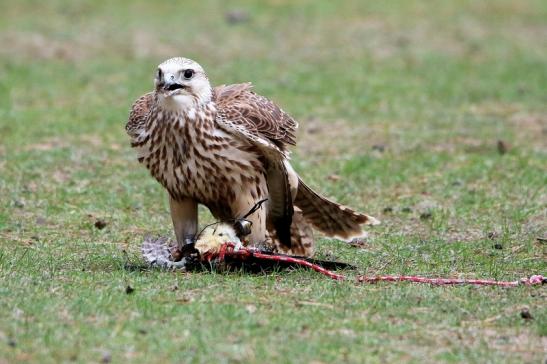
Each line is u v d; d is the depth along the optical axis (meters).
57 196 15.37
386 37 30.56
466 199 15.48
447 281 11.30
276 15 33.28
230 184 11.81
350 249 13.18
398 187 16.30
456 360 8.96
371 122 20.92
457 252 12.91
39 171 16.70
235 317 9.77
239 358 8.78
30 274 11.28
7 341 8.99
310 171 17.20
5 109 21.25
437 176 16.83
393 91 23.83
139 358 8.76
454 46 29.53
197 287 10.84
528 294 10.91
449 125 20.66
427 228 14.19
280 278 11.34
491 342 9.47
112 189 15.88
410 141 19.30
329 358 8.90
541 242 13.43
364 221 12.83
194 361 8.70
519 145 18.98
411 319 9.99
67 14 32.53
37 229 13.86
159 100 11.48
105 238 13.54
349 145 19.06
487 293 10.95
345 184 16.42
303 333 9.48
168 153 11.66
